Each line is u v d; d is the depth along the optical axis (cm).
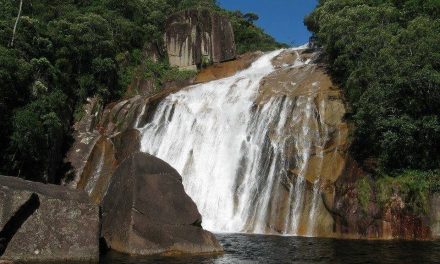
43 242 1401
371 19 3180
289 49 5016
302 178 2514
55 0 5331
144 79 4647
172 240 1617
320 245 1914
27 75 3216
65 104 3706
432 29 2648
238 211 2677
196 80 4719
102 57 4359
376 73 2619
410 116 2402
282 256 1617
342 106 2788
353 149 2509
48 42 3816
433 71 2312
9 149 2956
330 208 2355
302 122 2803
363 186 2333
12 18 3850
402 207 2219
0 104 2919
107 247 1630
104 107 4128
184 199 1727
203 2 6681
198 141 3222
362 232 2230
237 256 1600
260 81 3609
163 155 3300
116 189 1762
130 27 5038
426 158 2350
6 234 1357
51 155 3198
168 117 3547
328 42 3469
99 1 5612
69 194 1506
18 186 1428
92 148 3469
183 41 5072
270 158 2733
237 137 3038
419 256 1627
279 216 2481
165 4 6231
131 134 3450
